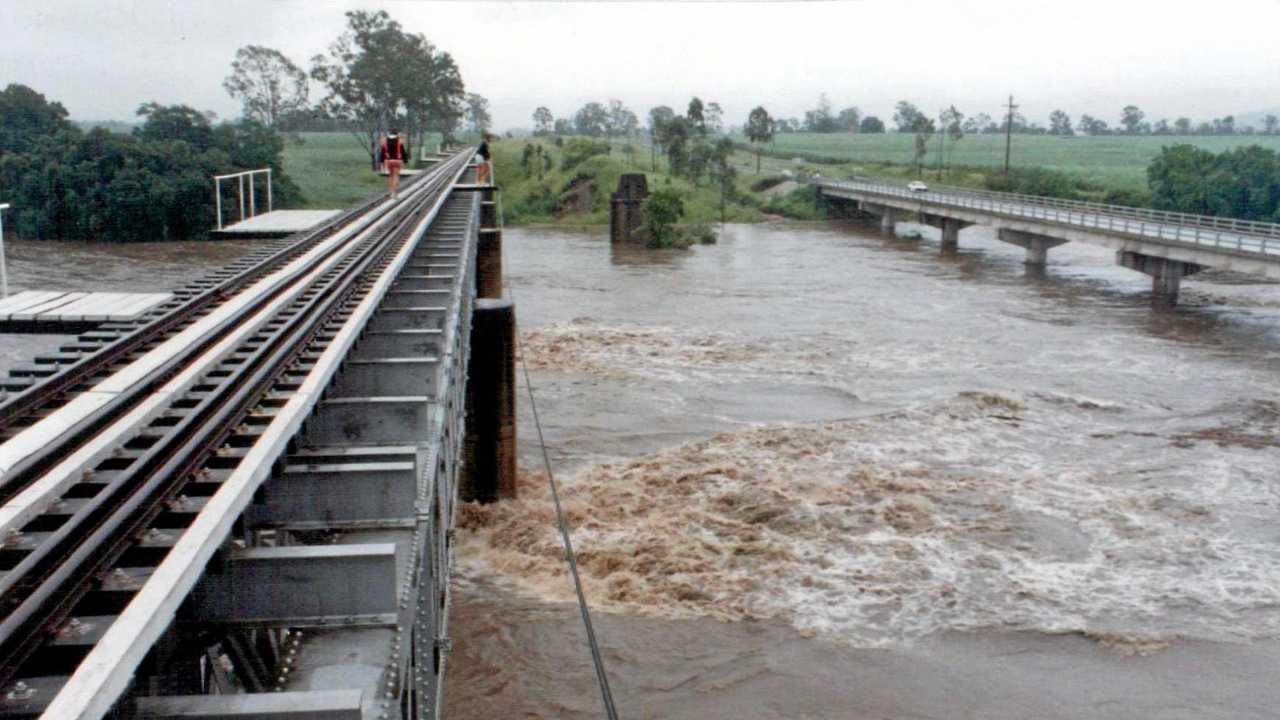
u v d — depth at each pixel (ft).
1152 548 77.00
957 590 69.97
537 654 62.23
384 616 20.31
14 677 16.48
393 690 18.43
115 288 156.76
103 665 13.99
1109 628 65.31
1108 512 83.87
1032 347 150.61
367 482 25.43
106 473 26.37
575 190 404.16
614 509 84.12
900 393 122.62
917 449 100.12
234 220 278.26
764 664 61.26
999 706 57.47
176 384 34.30
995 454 99.14
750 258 273.54
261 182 326.85
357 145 615.57
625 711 56.90
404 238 89.35
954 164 641.40
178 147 281.33
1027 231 256.32
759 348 148.56
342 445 31.50
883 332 161.79
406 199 131.64
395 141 125.90
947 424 108.99
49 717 12.58
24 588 18.88
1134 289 214.90
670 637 64.13
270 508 25.40
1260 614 67.41
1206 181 325.21
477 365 84.74
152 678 18.34
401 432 31.71
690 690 58.85
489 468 85.56
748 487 88.17
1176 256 197.57
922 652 62.64
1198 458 98.07
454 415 47.24
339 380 39.45
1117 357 143.74
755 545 76.48
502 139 609.83
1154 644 63.57
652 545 76.54
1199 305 192.65
